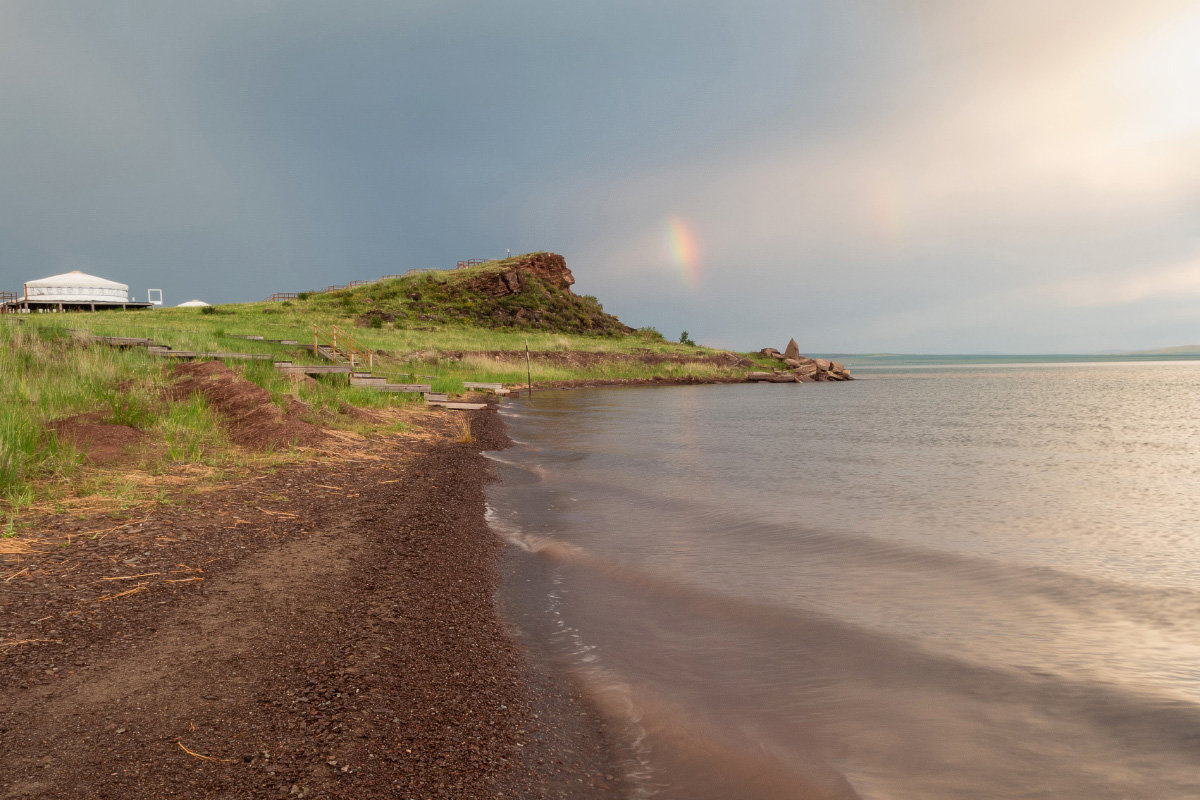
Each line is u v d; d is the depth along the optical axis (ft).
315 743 9.85
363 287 246.88
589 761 10.53
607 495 33.12
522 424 70.13
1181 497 35.35
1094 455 52.80
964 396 145.79
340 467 33.47
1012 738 11.59
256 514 23.04
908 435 66.03
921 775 10.45
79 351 45.73
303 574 17.88
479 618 16.38
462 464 39.68
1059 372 388.98
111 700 10.55
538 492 33.55
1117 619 17.39
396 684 12.20
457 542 23.04
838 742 11.43
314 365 69.92
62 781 8.32
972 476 41.65
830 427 73.46
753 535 25.79
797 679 13.84
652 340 258.57
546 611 17.43
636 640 15.72
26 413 28.45
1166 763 10.77
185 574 16.72
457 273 268.21
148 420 33.27
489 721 11.37
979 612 17.84
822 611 17.75
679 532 26.05
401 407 66.74
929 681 13.82
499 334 204.64
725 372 198.29
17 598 13.98
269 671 12.14
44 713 9.96
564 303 259.19
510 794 9.23
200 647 12.87
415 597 17.19
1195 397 143.64
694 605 18.10
